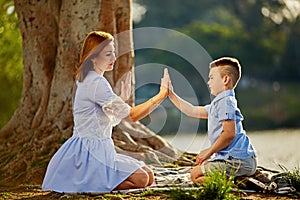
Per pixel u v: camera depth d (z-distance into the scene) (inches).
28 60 447.5
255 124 1425.9
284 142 860.6
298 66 1866.4
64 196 300.5
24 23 447.2
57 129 415.5
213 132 313.7
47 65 439.2
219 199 280.4
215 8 1819.6
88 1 423.2
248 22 1835.6
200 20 1782.7
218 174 289.0
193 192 284.0
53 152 397.1
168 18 1750.7
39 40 441.4
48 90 435.8
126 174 306.7
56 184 306.2
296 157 605.6
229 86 313.6
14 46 701.3
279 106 1589.6
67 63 425.1
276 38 1843.0
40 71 440.1
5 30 698.8
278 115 1494.8
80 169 304.0
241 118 313.4
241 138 311.9
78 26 424.5
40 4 442.3
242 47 1758.1
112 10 424.5
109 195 296.5
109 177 304.5
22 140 425.7
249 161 311.1
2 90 700.0
